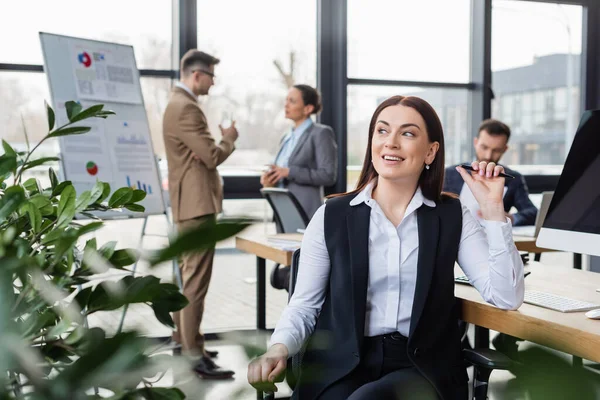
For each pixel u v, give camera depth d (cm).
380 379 172
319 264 192
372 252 187
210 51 506
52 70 376
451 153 577
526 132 591
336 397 174
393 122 189
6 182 95
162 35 495
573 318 170
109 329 36
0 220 54
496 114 581
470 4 571
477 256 188
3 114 456
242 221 26
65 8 470
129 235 441
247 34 514
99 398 38
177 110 370
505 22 578
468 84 575
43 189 89
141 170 402
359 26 542
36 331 46
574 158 204
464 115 578
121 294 40
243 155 518
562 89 600
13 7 455
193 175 372
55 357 46
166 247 25
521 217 407
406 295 186
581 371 29
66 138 375
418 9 556
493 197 183
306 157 423
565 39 597
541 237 206
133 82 411
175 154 374
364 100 546
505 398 30
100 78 394
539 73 591
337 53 533
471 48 575
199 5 498
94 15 478
